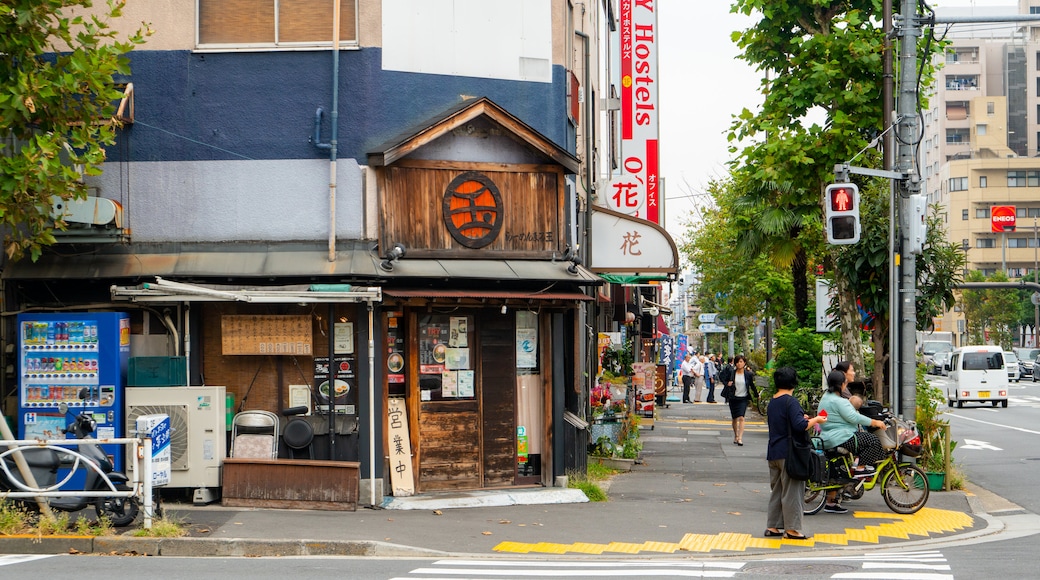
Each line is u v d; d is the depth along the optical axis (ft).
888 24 57.31
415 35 47.75
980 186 382.42
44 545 36.19
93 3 47.29
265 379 46.65
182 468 44.62
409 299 46.06
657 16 72.79
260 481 44.60
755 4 65.98
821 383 98.48
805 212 79.20
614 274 60.44
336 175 46.47
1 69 39.91
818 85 64.34
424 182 47.32
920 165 59.93
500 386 49.62
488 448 49.29
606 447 65.77
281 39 47.37
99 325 44.91
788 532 40.11
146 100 47.21
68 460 40.86
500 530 40.86
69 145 44.47
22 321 45.27
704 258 152.76
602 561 35.76
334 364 46.19
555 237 49.47
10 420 46.47
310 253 46.44
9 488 39.63
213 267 45.80
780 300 134.51
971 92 421.18
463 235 47.65
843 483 47.19
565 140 51.67
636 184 71.82
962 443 91.30
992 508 52.47
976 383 151.12
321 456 46.16
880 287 62.23
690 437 89.25
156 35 47.34
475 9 49.01
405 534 38.96
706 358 165.07
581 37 63.46
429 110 47.75
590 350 70.23
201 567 32.83
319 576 31.04
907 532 42.91
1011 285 94.07
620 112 79.51
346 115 46.80
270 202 46.85
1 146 42.37
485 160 48.37
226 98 47.14
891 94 57.72
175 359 45.24
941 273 63.77
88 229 45.47
